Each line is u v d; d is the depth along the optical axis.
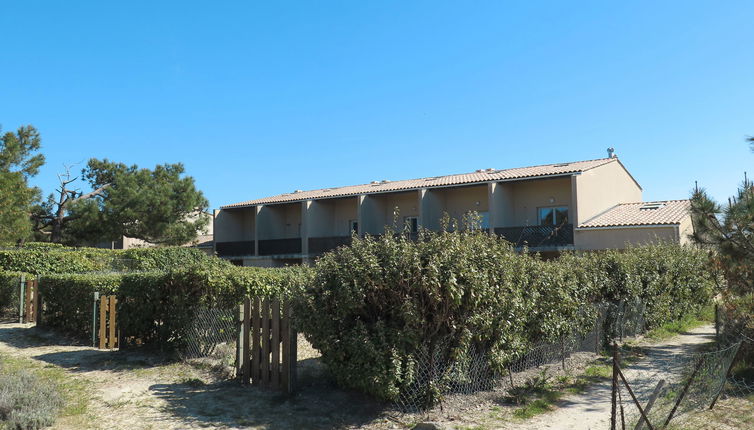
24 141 27.03
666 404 5.85
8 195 22.33
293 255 29.83
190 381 7.59
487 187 25.73
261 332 7.52
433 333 6.51
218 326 8.69
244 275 9.48
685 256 15.38
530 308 7.80
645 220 21.27
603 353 10.20
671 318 14.58
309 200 29.78
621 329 11.28
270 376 7.30
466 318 6.57
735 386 7.51
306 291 6.80
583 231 22.05
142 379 7.83
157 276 9.44
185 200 30.19
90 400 6.77
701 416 6.25
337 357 6.51
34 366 8.62
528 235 23.45
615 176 26.64
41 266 16.14
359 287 6.27
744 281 8.84
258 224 31.67
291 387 7.04
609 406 6.80
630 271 11.80
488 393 7.16
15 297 13.55
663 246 15.63
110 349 9.96
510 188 25.70
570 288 9.09
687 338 12.51
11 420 5.54
